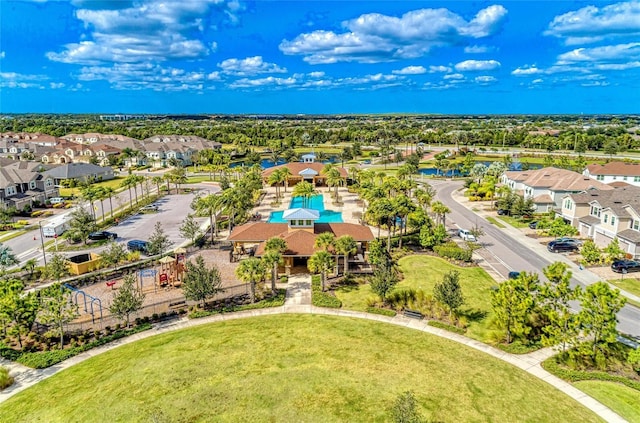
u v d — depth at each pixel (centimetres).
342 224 5494
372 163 14938
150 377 2688
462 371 2739
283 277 4422
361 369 2738
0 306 3044
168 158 14325
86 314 3719
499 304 3111
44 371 2883
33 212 7638
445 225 6669
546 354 3005
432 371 2727
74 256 4972
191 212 7794
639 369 2744
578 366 2816
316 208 8050
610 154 14512
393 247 5534
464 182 10781
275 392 2500
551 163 12188
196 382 2619
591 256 4612
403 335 3247
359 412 2316
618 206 5278
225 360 2872
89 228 5912
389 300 3888
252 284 3850
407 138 19750
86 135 18388
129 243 5572
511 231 6322
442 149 18312
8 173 8312
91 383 2675
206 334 3291
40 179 8738
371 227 6688
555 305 2950
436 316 3572
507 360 2927
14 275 4550
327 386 2553
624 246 5009
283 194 9506
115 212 7781
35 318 3266
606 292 2681
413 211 5641
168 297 4084
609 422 2308
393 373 2694
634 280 4256
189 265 3803
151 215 7600
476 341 3188
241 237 5247
